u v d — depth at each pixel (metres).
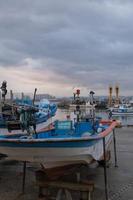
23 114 8.11
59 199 6.04
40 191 6.27
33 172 8.36
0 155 7.00
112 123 9.04
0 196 6.55
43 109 14.47
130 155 10.62
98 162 8.33
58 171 6.24
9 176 8.02
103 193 6.71
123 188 7.07
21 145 5.54
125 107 46.19
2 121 10.12
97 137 5.85
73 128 7.47
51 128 7.65
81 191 5.96
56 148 5.50
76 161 5.94
